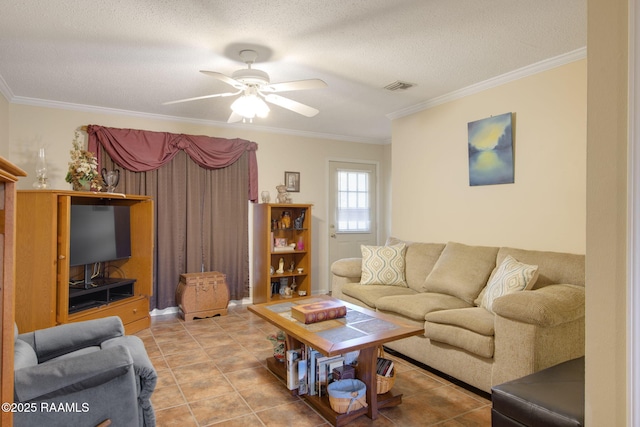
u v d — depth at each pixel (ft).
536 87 10.32
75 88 11.76
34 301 10.13
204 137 15.38
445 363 8.85
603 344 3.94
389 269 12.69
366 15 7.63
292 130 17.93
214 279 14.49
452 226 12.75
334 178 19.24
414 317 9.51
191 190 15.20
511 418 5.32
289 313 8.81
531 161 10.46
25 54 9.31
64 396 4.95
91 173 12.07
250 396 8.11
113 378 5.24
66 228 10.41
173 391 8.33
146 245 13.38
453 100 12.67
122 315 12.10
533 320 6.98
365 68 10.38
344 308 8.55
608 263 3.89
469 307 9.88
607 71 3.89
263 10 7.41
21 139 12.75
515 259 9.64
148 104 13.44
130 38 8.52
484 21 7.90
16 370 4.93
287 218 16.60
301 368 7.89
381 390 7.54
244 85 8.93
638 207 3.58
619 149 3.79
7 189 3.48
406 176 14.57
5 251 3.45
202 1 7.07
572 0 7.12
